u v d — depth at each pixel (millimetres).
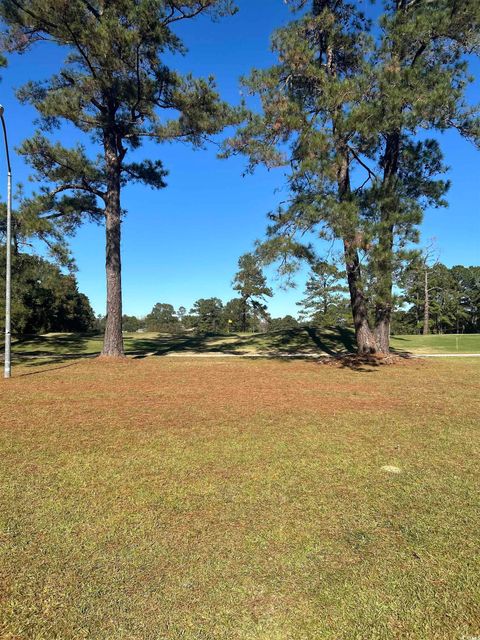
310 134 11766
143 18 12367
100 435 6398
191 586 2832
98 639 2391
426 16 11391
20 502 4098
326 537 3438
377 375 12672
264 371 13430
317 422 7184
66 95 13758
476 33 11844
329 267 13039
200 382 11344
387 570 2994
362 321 16562
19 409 8156
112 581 2881
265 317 52094
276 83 12461
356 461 5242
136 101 14148
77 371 13359
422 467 5039
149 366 14477
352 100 11555
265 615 2572
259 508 3959
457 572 2965
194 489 4398
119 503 4066
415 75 11094
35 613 2582
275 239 13125
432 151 14531
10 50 14000
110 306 15961
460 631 2436
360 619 2539
